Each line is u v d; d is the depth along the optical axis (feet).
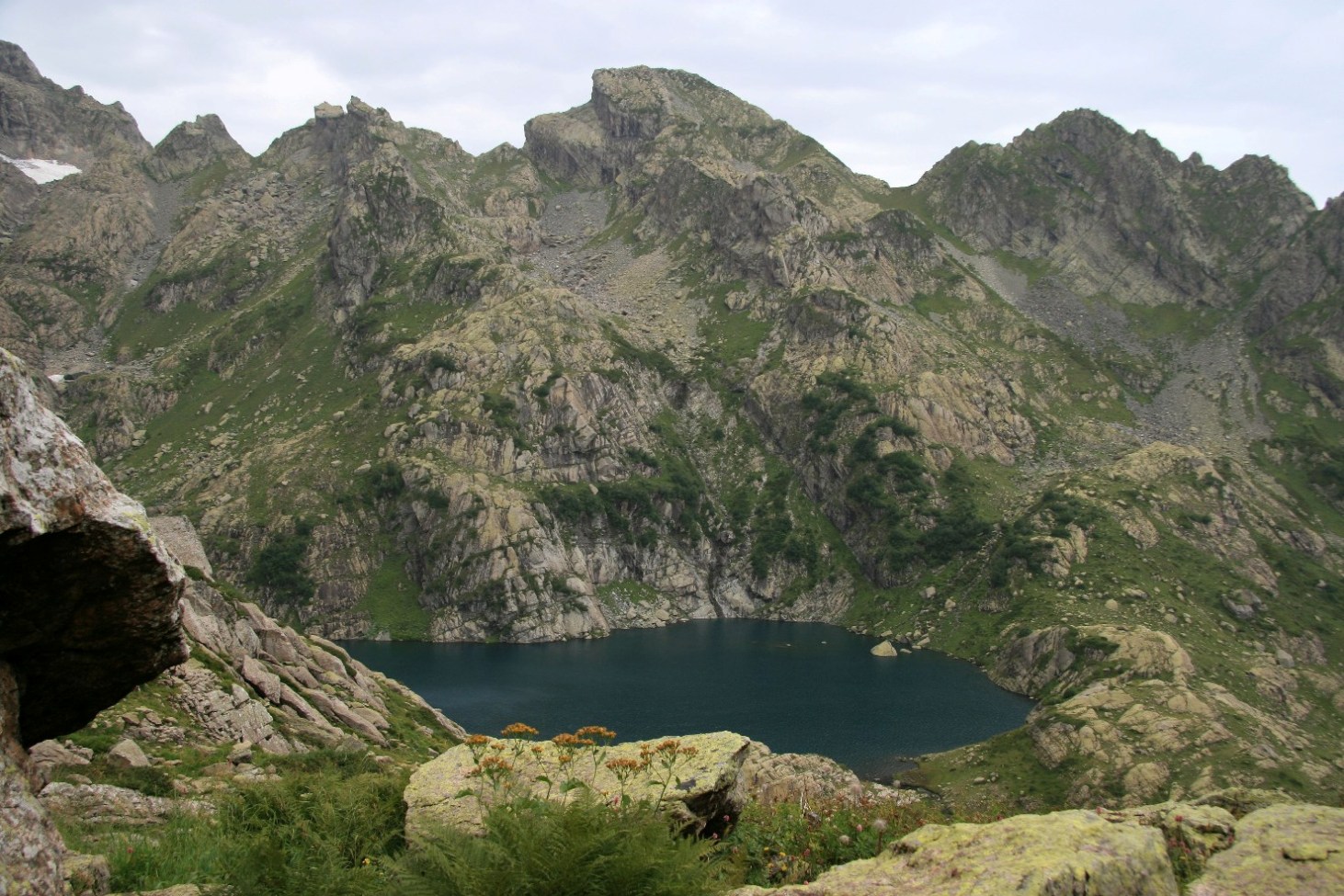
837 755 340.80
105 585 41.78
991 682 476.54
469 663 517.96
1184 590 538.06
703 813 61.93
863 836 59.62
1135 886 36.86
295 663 217.36
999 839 39.68
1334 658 499.51
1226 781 277.23
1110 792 282.97
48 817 38.68
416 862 46.73
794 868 57.88
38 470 38.06
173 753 128.77
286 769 127.24
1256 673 424.87
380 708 226.58
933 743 360.89
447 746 220.23
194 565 220.43
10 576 39.29
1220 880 39.91
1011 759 316.81
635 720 384.88
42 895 35.70
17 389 38.55
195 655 168.14
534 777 63.98
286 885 51.57
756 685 460.96
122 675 46.47
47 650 42.91
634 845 41.34
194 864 60.70
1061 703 357.00
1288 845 41.88
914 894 36.09
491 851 42.42
